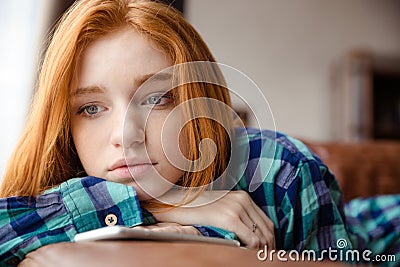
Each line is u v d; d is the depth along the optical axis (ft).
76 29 2.04
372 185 5.42
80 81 2.04
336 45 17.08
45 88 2.13
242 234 2.15
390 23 17.92
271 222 2.33
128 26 2.08
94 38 2.05
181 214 2.14
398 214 3.94
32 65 7.53
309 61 16.67
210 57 2.37
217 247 1.37
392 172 5.50
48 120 2.12
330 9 17.16
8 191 2.15
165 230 1.83
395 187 5.46
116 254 1.26
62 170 2.20
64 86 2.07
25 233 1.94
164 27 2.11
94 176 2.11
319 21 16.97
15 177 2.16
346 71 15.47
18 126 8.10
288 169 2.43
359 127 15.10
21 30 8.58
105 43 2.05
